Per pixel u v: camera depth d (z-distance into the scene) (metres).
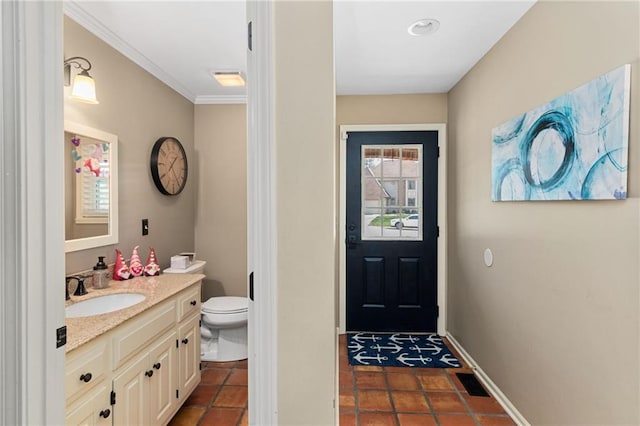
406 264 3.29
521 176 1.88
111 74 2.14
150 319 1.66
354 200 3.31
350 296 3.32
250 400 0.90
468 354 2.71
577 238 1.48
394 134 3.28
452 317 3.12
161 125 2.74
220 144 3.33
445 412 2.06
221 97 3.28
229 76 2.75
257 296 0.88
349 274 3.32
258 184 0.87
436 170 3.26
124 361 1.47
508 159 2.02
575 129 1.45
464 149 2.79
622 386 1.25
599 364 1.36
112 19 1.94
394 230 3.30
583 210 1.44
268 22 0.86
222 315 2.59
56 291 0.95
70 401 1.18
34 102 0.89
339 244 3.31
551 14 1.65
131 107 2.35
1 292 0.86
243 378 2.44
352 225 3.31
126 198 2.31
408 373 2.53
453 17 1.92
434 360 2.73
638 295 1.19
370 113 3.29
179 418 1.99
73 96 1.76
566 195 1.51
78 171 1.89
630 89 1.21
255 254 0.88
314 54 0.87
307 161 0.87
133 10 1.85
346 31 2.08
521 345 1.93
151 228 2.61
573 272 1.51
